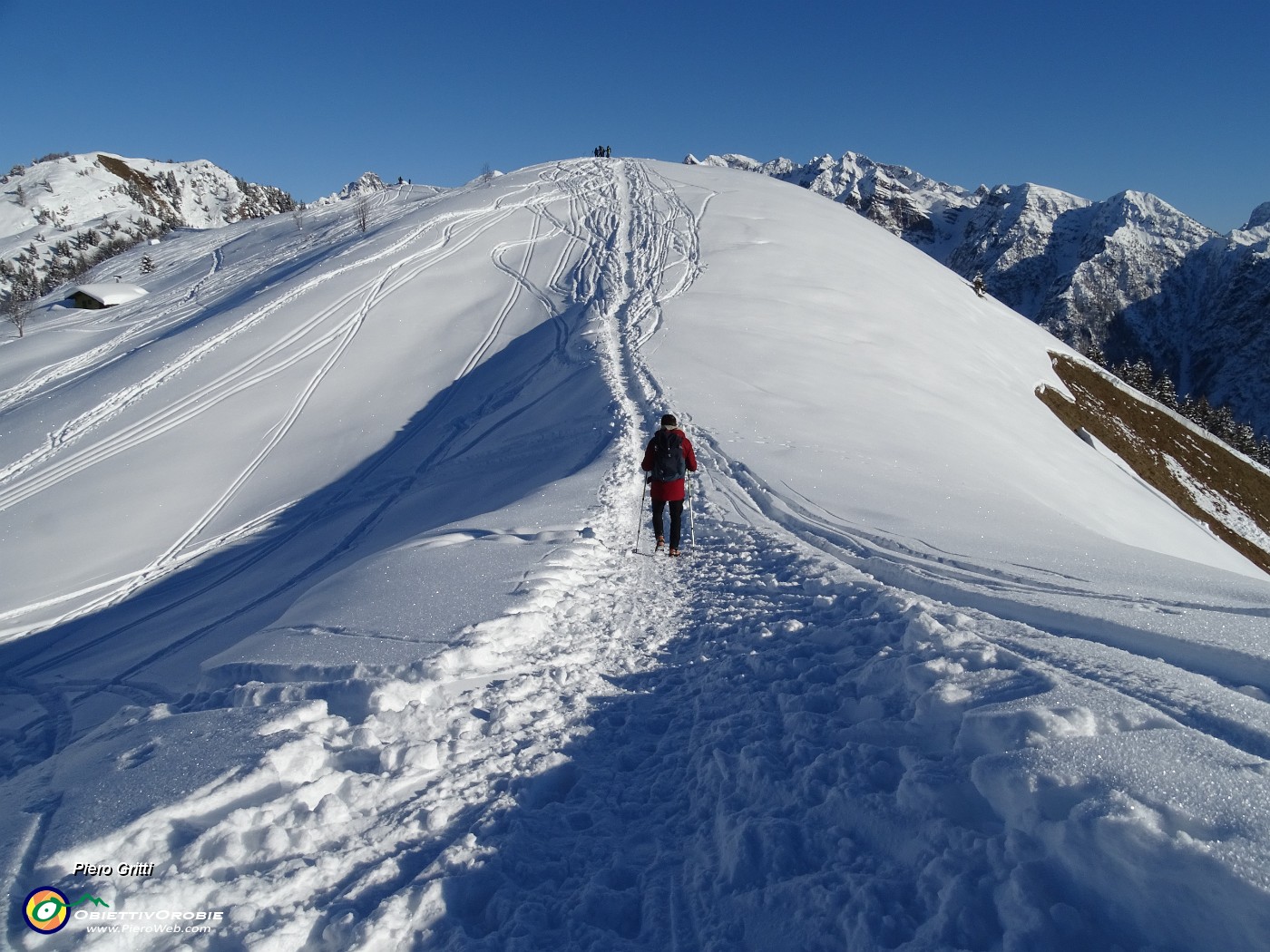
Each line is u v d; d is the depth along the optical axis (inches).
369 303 1376.7
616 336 1050.7
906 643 181.2
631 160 2444.6
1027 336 2032.5
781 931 107.7
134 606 679.1
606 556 354.3
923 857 111.1
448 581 301.0
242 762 154.6
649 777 163.6
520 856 133.5
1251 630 200.4
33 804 149.0
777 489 463.8
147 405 1104.8
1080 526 517.7
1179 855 89.7
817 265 1470.2
